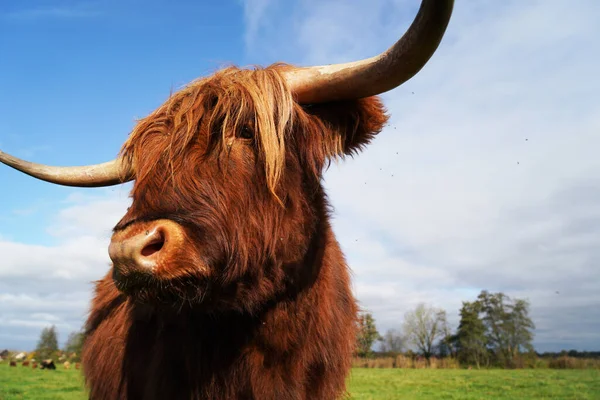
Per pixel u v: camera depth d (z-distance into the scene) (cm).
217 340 123
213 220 101
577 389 980
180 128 109
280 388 122
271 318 121
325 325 132
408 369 1964
